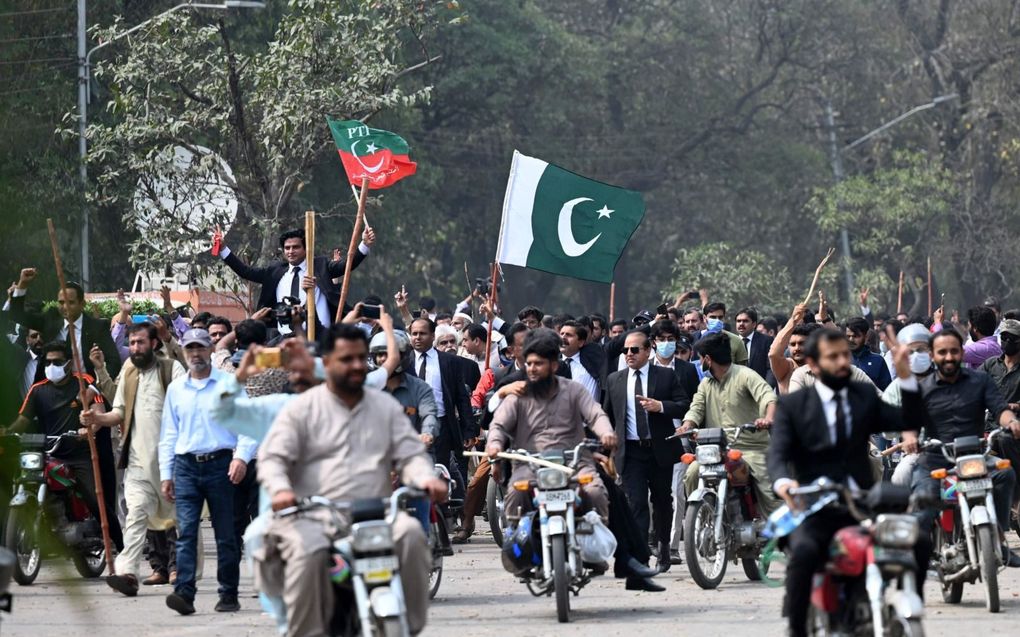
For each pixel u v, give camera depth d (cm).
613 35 12269
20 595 2553
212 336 3197
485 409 3516
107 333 3091
